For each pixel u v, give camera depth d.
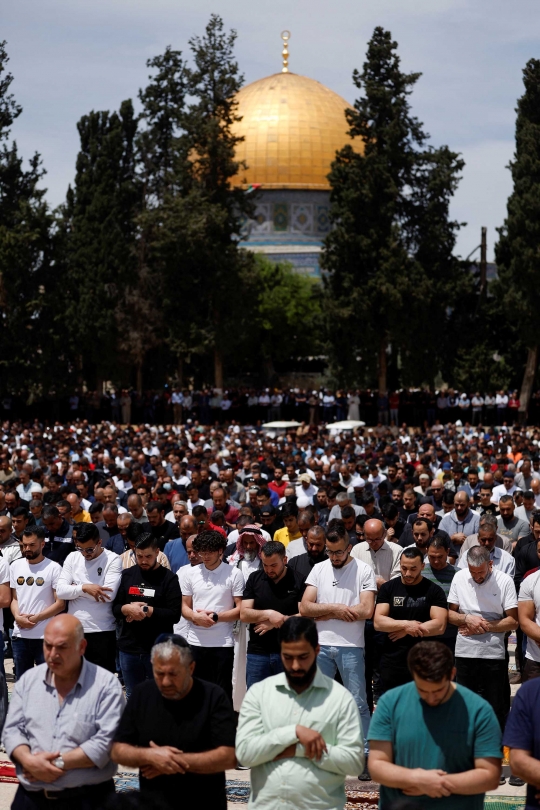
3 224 52.28
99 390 56.06
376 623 9.26
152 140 56.34
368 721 9.42
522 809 8.48
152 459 25.47
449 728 6.06
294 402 52.41
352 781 9.19
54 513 12.48
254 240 74.44
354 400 50.12
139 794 6.17
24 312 50.41
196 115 53.41
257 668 9.73
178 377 57.00
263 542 11.14
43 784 6.50
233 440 32.62
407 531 12.48
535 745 6.05
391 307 51.34
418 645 6.05
